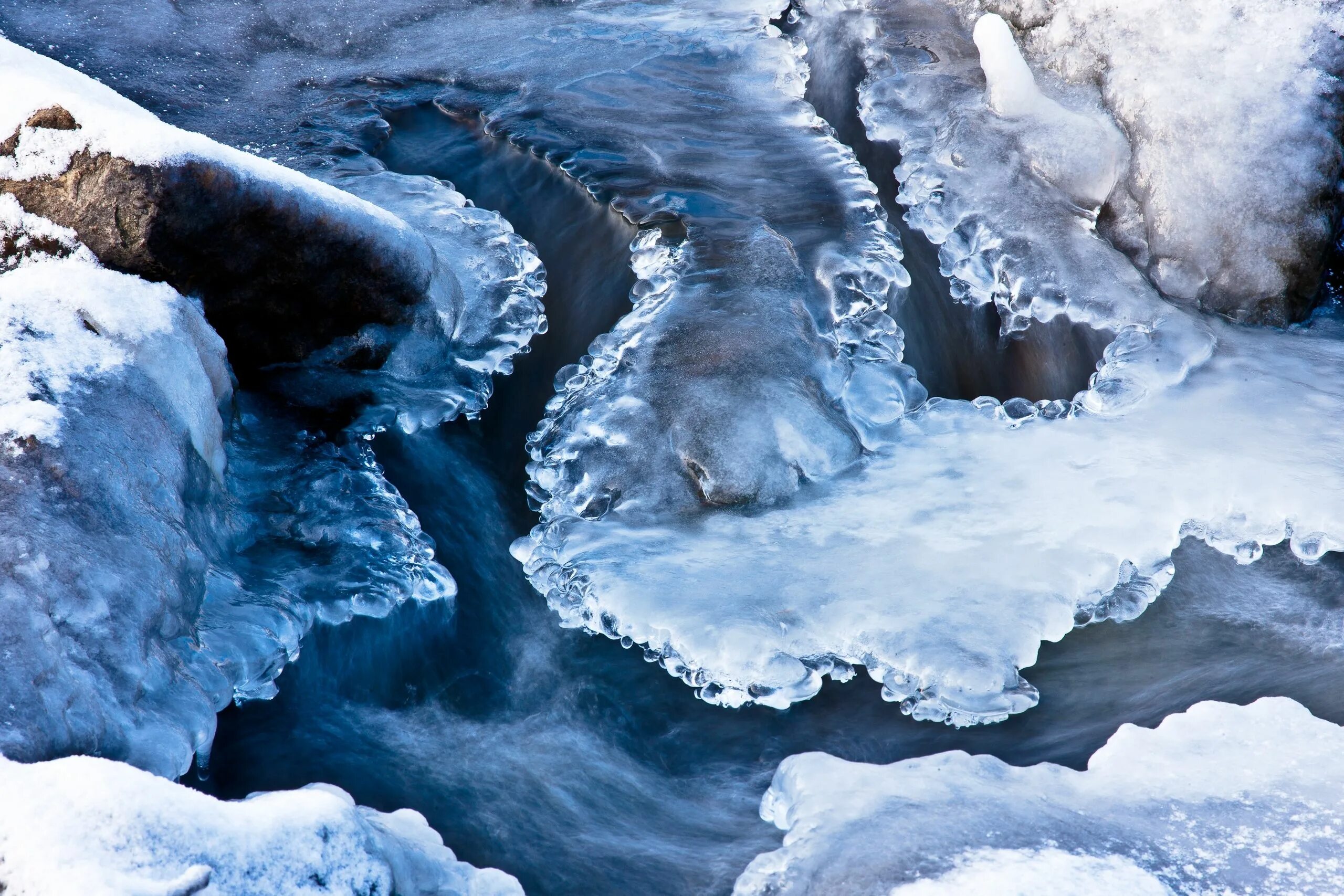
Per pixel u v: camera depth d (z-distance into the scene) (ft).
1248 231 22.45
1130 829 13.15
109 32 29.63
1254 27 23.80
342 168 24.85
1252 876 12.33
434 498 19.84
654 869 14.30
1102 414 20.93
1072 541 18.22
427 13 32.55
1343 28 23.40
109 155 16.42
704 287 21.81
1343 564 18.20
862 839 13.17
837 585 17.57
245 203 17.29
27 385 14.19
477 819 15.02
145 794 10.93
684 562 18.13
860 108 27.99
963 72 27.89
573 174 24.79
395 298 19.79
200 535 16.20
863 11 31.01
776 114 27.66
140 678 13.60
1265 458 19.52
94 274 16.15
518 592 18.76
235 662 15.31
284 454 19.08
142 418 15.14
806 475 19.53
